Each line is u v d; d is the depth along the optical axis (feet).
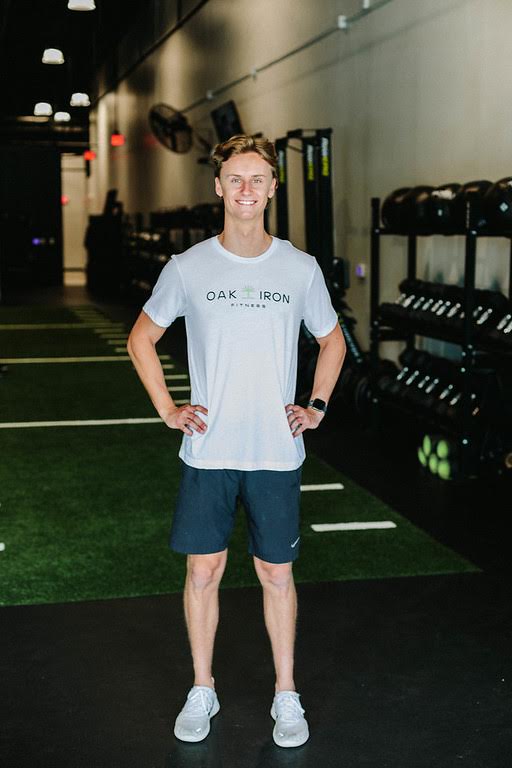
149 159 56.24
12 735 8.02
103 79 72.13
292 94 29.81
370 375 19.93
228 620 10.45
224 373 7.39
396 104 22.22
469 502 15.20
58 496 15.37
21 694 8.74
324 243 23.03
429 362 18.39
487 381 16.06
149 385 7.59
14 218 64.95
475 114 18.58
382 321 19.30
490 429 16.29
